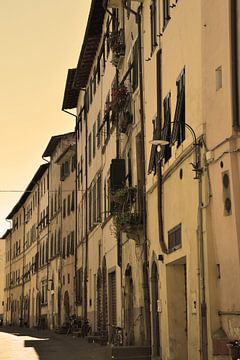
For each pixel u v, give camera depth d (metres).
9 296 86.31
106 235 29.02
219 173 11.64
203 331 12.06
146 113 19.42
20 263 77.38
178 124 14.57
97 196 32.66
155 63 17.97
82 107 41.16
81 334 35.28
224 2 11.56
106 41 30.11
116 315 25.97
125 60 24.41
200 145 12.65
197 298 12.63
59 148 51.31
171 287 16.11
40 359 22.14
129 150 22.88
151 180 18.33
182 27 14.62
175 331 15.92
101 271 30.70
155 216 17.78
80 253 40.09
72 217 44.56
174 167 14.95
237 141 11.04
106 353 19.69
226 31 11.45
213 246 12.01
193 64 13.48
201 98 12.67
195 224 12.94
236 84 11.03
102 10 29.97
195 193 12.98
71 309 43.62
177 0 15.21
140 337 20.11
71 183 45.59
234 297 10.91
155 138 17.31
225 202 11.34
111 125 27.81
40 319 57.31
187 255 13.64
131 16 22.88
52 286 52.81
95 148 34.22
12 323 81.12
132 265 21.84
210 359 11.67
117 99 23.91
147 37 19.52
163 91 16.77
